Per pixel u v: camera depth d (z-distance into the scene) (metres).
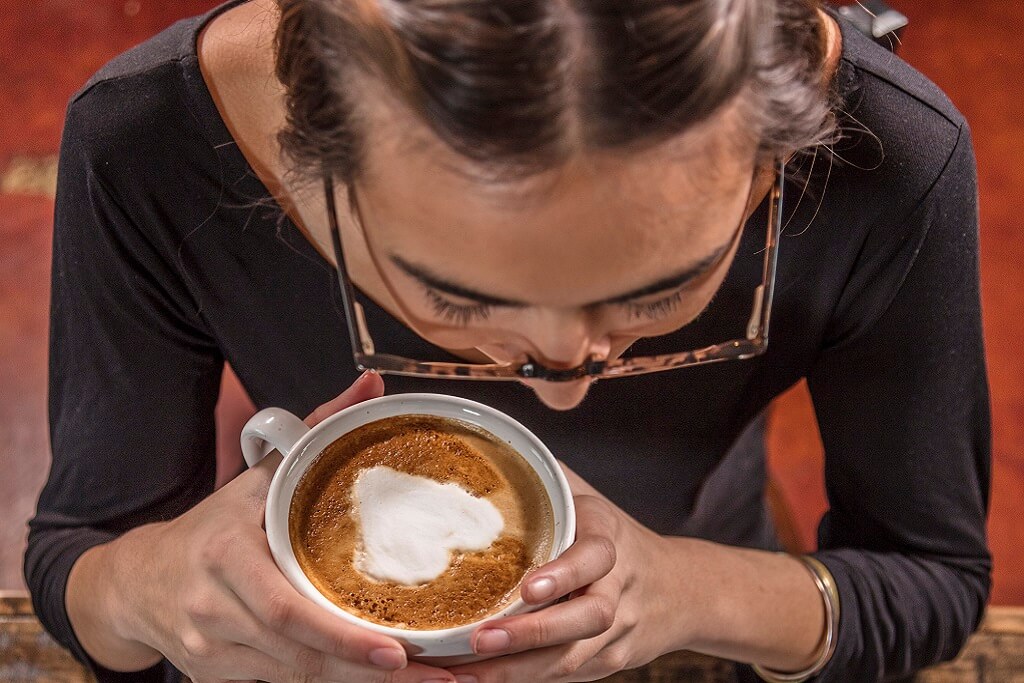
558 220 0.40
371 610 0.48
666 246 0.41
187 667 0.55
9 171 1.49
